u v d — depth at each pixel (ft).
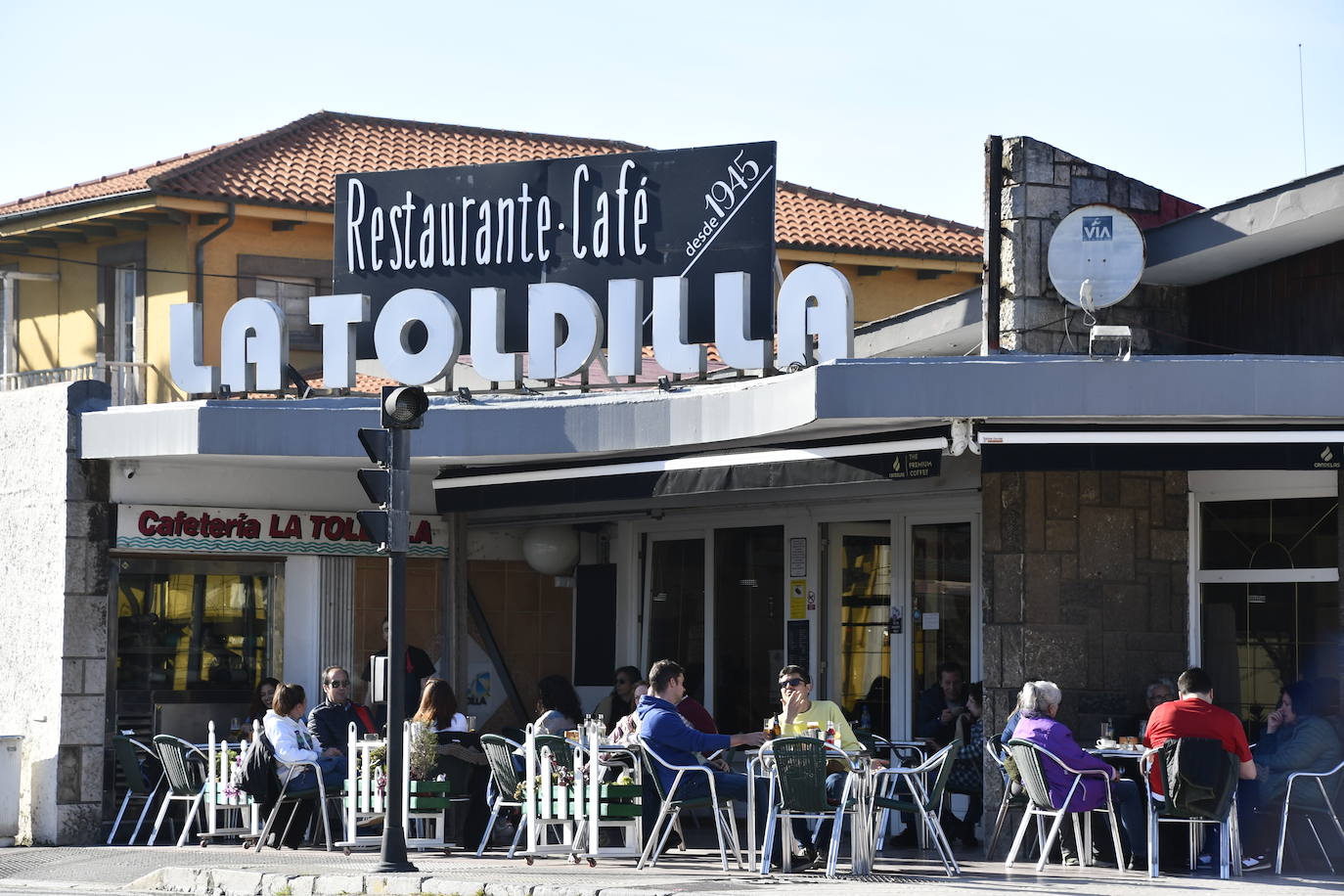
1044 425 52.95
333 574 73.72
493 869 51.67
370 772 58.54
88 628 67.82
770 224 66.44
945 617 65.67
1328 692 56.24
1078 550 58.13
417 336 69.97
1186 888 45.91
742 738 52.26
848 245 112.57
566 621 80.43
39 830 67.36
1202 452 52.44
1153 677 58.49
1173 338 63.31
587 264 69.62
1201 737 49.55
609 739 58.80
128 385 106.32
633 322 65.77
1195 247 59.98
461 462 67.21
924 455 54.13
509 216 71.10
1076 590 58.03
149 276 108.27
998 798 56.70
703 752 53.52
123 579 69.77
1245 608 58.34
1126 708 57.98
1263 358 51.37
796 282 61.87
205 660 71.46
